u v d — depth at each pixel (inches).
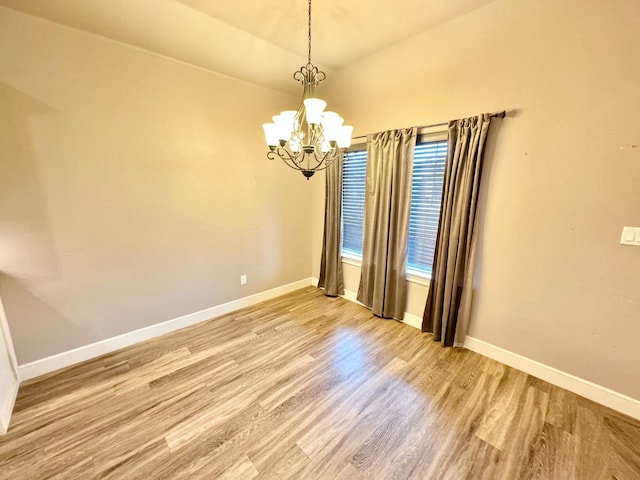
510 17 79.4
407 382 84.0
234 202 125.6
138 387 81.4
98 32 84.6
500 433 66.6
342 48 107.7
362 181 132.7
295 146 74.3
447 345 102.3
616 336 72.6
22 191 79.0
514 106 81.7
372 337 108.9
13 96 75.4
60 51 80.4
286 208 146.0
